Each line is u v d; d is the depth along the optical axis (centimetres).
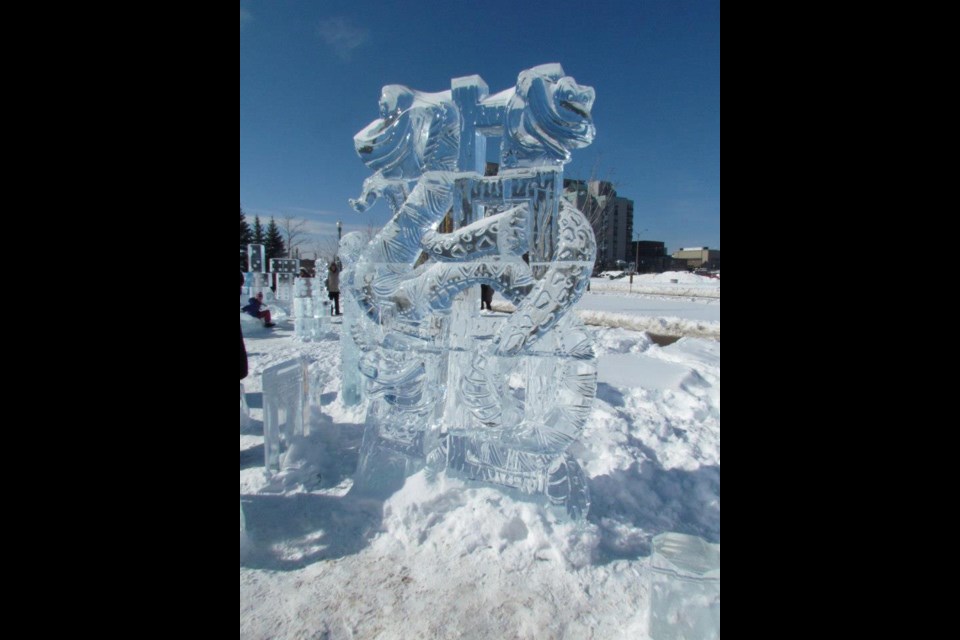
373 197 396
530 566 271
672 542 228
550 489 308
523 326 309
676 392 577
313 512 326
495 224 317
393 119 357
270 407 371
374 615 237
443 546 287
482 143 366
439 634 225
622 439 427
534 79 310
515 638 223
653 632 218
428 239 336
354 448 436
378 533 302
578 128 309
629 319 1223
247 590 253
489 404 326
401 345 361
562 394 316
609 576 263
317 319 1075
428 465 350
